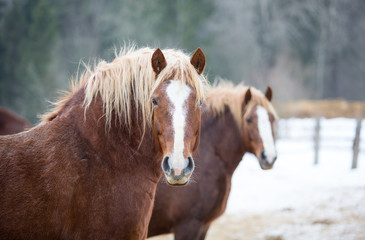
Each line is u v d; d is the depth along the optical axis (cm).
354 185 1086
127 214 347
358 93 5466
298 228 809
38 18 3491
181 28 4109
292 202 1001
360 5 5253
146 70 367
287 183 1208
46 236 323
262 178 1309
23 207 317
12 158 332
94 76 372
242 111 584
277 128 1962
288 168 1430
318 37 5047
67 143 345
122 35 3762
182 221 540
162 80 345
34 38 3416
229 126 580
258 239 773
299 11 4931
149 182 368
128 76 367
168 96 333
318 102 3272
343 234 744
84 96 369
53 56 3416
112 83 363
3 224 312
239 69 4238
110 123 357
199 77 361
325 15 4956
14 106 3070
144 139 365
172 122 325
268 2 4850
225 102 585
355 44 5319
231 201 1063
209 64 3984
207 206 549
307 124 2469
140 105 367
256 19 4759
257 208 987
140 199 357
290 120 2586
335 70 5309
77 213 330
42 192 324
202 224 552
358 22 5297
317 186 1126
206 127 579
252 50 4384
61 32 4016
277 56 4609
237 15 4594
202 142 570
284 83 3762
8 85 3203
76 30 3931
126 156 358
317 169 1368
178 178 312
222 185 566
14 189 320
